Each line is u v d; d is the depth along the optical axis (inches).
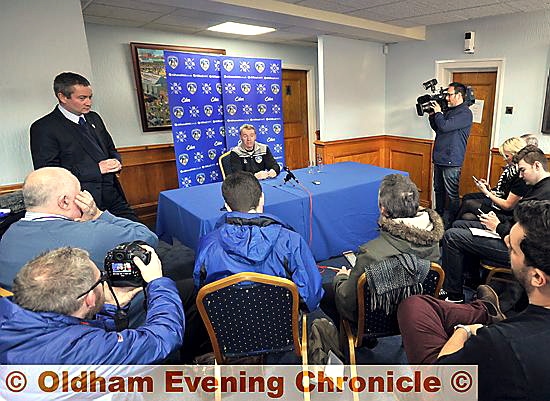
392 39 179.6
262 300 54.1
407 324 45.4
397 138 201.6
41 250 49.0
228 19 135.4
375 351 78.6
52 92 104.3
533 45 143.6
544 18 138.5
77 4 104.3
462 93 147.6
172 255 132.3
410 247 52.8
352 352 60.2
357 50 186.4
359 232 118.3
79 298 34.2
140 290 45.3
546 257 28.7
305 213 104.1
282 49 212.7
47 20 100.7
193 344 65.6
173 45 169.5
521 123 152.5
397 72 195.6
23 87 100.3
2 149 100.7
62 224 50.8
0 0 94.0
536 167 80.5
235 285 52.2
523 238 30.5
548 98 141.9
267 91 177.3
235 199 61.4
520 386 28.7
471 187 179.8
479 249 83.6
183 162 157.8
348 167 139.6
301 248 58.1
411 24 160.4
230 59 162.9
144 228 60.5
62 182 51.8
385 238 54.5
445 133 151.6
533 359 28.6
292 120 232.5
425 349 42.4
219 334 56.8
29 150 103.7
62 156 90.3
